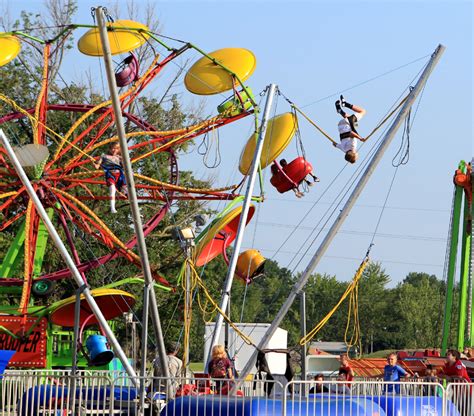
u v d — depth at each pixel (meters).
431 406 20.00
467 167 33.19
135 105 58.78
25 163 20.16
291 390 19.42
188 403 18.70
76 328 20.78
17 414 20.67
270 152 30.83
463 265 33.47
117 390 20.86
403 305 111.38
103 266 54.78
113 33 32.81
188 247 25.30
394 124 20.25
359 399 18.95
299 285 20.66
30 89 58.81
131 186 18.27
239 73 33.19
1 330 32.59
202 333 70.62
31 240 34.03
